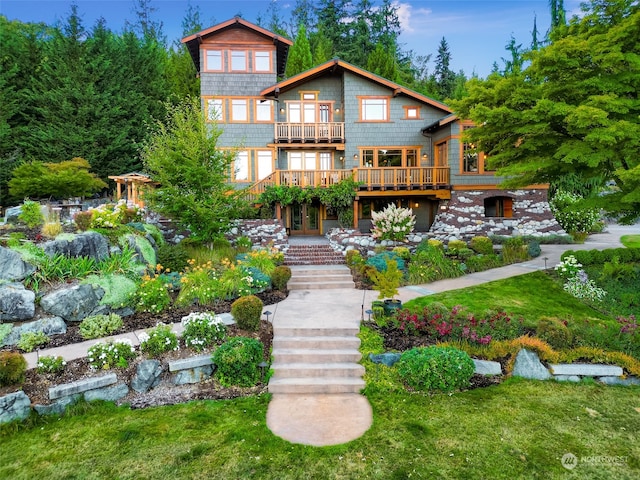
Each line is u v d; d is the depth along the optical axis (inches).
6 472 214.5
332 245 724.0
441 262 581.0
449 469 214.5
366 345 346.9
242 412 272.1
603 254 553.9
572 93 482.6
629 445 234.1
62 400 267.1
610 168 516.4
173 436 244.2
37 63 988.6
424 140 920.9
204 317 338.0
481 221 814.5
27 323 343.6
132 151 1023.0
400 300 452.1
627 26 432.5
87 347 325.7
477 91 524.4
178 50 1620.3
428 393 294.0
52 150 914.1
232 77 872.9
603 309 450.0
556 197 925.8
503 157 534.9
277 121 917.8
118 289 397.4
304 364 326.6
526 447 232.4
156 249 530.6
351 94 904.3
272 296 477.4
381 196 861.2
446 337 354.3
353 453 227.9
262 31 856.3
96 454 228.1
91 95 952.3
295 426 255.3
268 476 210.4
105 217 474.6
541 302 463.5
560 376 313.4
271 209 786.8
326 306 443.5
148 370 293.3
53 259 398.3
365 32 1691.7
